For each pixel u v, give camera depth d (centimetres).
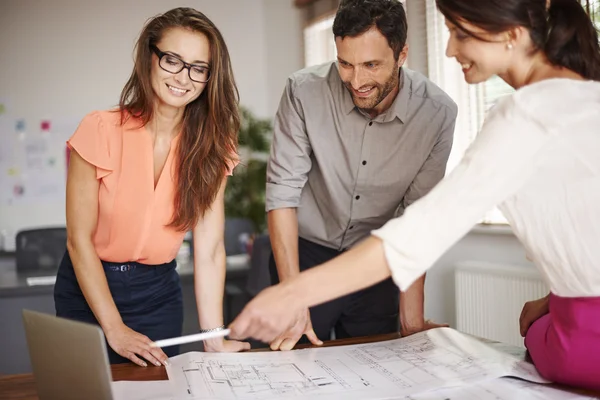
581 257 104
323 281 101
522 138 98
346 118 189
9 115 538
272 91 595
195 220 171
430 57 363
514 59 109
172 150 167
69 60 550
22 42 539
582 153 98
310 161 199
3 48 536
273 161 198
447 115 189
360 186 196
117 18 561
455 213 99
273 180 196
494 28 103
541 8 104
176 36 154
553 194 102
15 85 539
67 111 550
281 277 191
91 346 93
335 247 208
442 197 100
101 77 558
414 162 191
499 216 329
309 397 115
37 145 544
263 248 359
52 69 546
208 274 175
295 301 101
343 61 164
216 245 177
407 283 101
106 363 92
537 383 121
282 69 573
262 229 532
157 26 156
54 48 546
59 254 409
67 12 548
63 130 550
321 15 499
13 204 540
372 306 206
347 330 211
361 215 200
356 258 101
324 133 192
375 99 170
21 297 331
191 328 354
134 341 146
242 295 380
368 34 158
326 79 192
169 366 137
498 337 302
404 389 119
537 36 105
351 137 191
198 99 167
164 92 157
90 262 159
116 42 561
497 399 113
